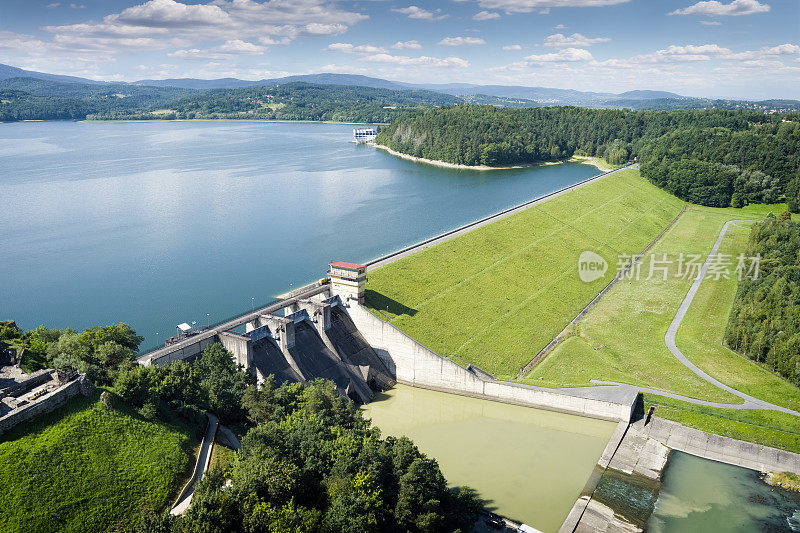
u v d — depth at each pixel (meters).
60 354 100.44
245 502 72.38
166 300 175.25
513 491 101.81
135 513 78.44
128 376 95.12
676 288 196.75
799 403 125.69
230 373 115.00
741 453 112.06
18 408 82.06
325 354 138.62
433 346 145.12
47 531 71.81
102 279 190.88
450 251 189.75
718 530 93.69
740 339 150.62
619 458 112.06
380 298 156.75
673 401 126.12
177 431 94.12
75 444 82.44
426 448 115.06
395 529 78.81
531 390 130.25
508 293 178.12
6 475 74.25
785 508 99.38
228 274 198.75
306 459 82.56
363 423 106.75
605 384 132.25
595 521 94.69
